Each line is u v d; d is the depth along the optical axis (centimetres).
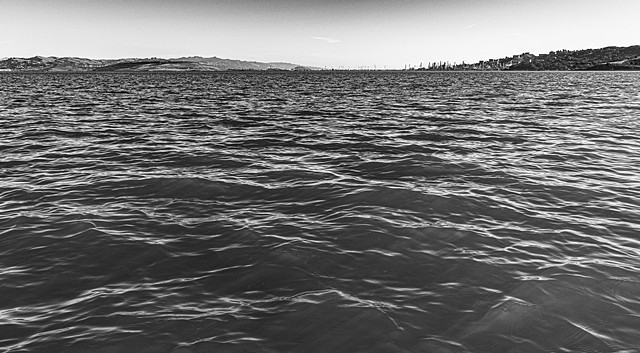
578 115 2827
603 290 640
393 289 649
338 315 579
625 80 10494
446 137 1947
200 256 757
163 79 12025
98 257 748
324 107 3547
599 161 1467
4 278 673
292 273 696
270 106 3650
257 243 806
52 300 616
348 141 1866
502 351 512
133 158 1531
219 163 1456
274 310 591
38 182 1210
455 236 838
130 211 979
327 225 895
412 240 820
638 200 1051
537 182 1202
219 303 610
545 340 531
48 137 1961
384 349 514
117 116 2820
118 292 638
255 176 1281
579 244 802
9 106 3425
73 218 926
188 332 542
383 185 1172
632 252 769
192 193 1116
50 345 517
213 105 3741
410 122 2500
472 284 661
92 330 545
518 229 873
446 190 1127
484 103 3856
